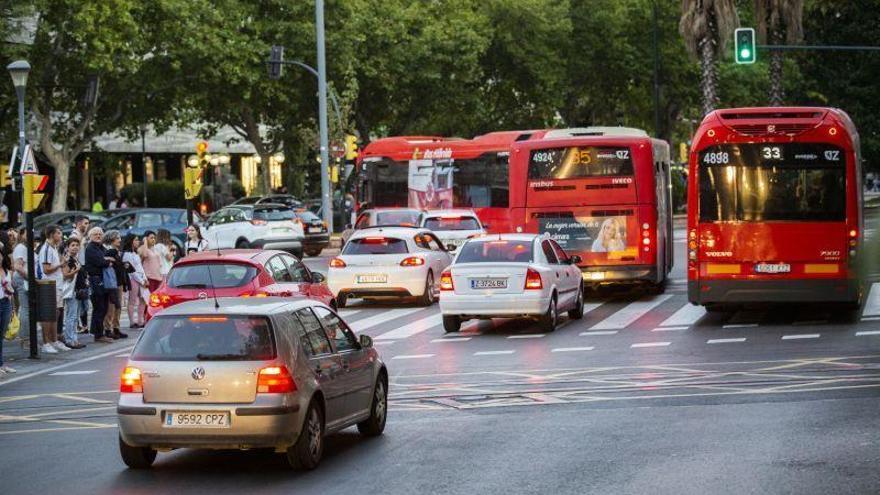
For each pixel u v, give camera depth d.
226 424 15.13
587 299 39.12
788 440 16.41
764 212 30.19
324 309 17.09
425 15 82.50
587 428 17.94
